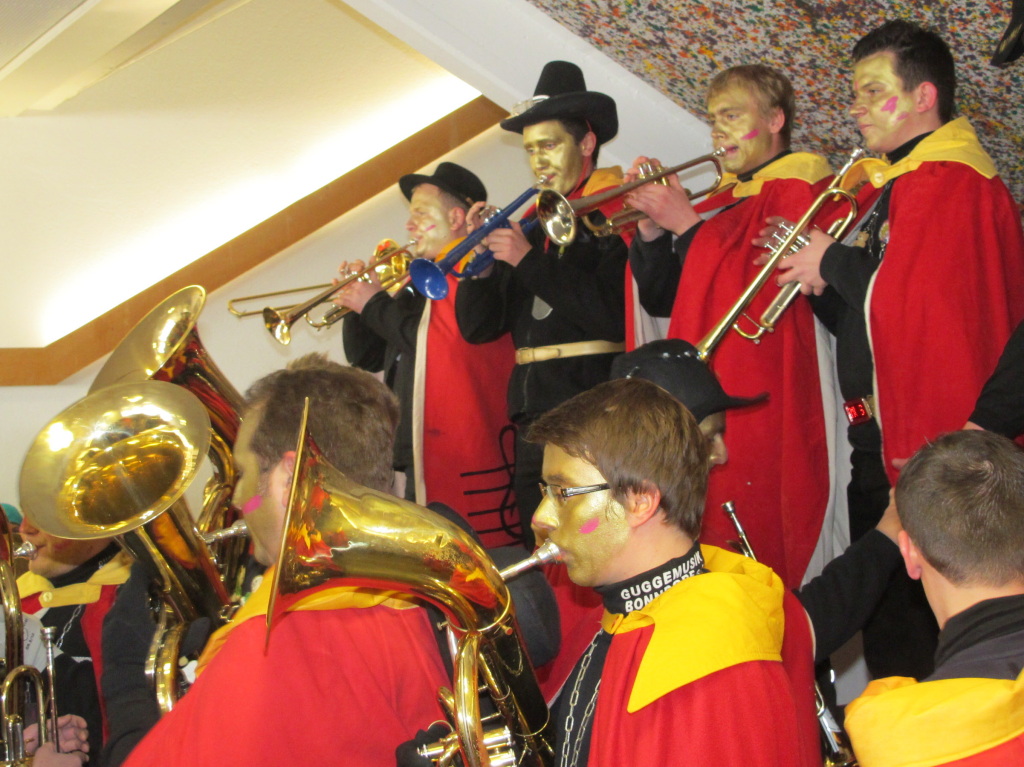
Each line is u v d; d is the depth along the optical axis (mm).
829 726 1532
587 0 3006
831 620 1560
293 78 4484
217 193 4512
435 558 1326
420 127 4656
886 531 1651
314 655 1401
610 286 2824
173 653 1784
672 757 1138
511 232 2799
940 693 1044
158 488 1827
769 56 2875
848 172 2346
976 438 1229
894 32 2229
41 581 2369
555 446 1315
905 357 2066
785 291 2332
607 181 2869
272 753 1315
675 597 1243
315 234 4582
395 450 3346
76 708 2188
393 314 3371
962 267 2043
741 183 2635
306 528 1291
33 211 4312
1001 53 1911
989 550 1139
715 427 1688
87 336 4359
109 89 4320
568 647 1647
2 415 4293
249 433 1584
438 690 1373
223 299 4480
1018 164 2711
